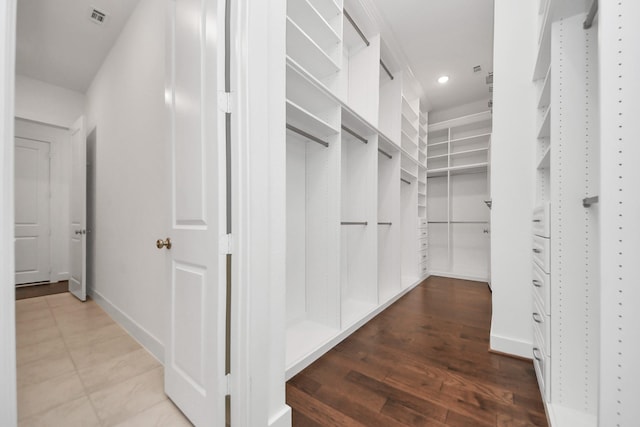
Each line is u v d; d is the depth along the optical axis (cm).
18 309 277
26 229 374
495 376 157
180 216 130
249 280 104
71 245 337
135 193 210
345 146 288
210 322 108
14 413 73
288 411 119
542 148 175
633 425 69
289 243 221
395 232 325
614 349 71
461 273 438
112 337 210
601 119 73
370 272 273
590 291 118
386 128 336
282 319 121
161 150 175
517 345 180
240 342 104
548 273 127
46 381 154
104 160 282
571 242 121
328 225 223
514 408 130
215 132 107
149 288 189
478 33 283
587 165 118
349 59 290
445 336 214
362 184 279
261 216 110
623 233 70
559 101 123
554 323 124
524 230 180
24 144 370
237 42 107
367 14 248
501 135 188
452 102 444
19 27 244
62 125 358
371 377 157
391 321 247
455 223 448
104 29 247
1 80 71
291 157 224
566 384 122
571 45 121
